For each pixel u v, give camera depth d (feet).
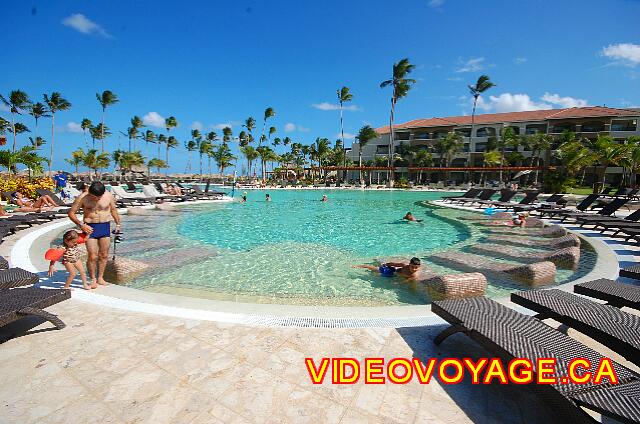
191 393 8.31
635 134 138.31
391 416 7.71
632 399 6.61
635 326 9.44
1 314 9.75
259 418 7.52
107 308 13.32
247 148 193.47
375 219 48.21
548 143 143.23
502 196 63.05
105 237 15.66
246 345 10.66
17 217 31.35
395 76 153.17
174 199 65.00
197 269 21.91
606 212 42.83
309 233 36.65
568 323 10.19
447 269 22.21
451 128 180.65
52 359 9.66
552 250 26.53
